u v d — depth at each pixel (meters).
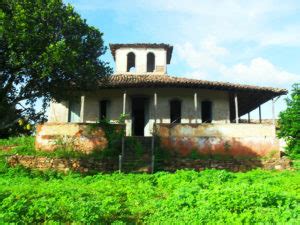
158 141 23.80
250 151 24.00
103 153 22.33
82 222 9.75
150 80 25.25
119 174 18.86
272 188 12.69
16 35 18.34
